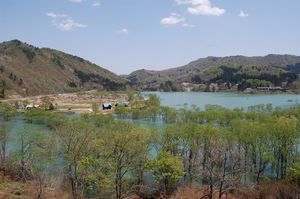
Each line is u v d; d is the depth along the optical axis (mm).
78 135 58656
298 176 57938
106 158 60219
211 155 61562
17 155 70375
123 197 57344
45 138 73438
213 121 115688
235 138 73438
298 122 96875
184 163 75250
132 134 63031
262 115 118688
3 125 106500
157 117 170375
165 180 63000
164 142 75500
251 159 75000
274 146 74125
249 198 57688
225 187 57625
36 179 57719
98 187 57500
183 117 139500
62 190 56031
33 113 144875
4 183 57375
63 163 67188
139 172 64812
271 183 62750
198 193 59781
